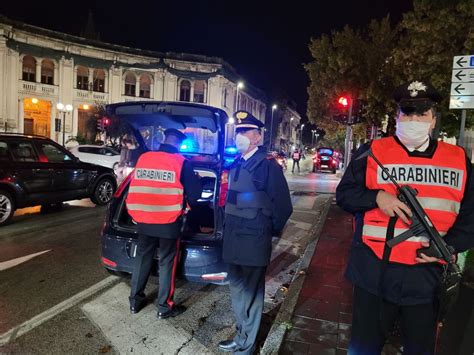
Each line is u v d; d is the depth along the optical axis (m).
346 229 7.64
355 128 21.42
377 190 2.02
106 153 18.17
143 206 3.75
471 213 1.94
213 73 41.59
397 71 13.56
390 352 3.14
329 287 4.57
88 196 9.43
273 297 4.68
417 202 1.91
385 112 15.81
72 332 3.62
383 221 2.03
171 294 3.97
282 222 3.14
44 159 8.28
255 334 3.21
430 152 2.01
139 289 4.01
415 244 1.95
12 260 5.55
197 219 5.55
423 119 1.99
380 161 2.07
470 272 4.20
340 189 2.19
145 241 3.90
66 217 8.41
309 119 24.77
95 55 37.97
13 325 3.73
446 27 9.62
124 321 3.86
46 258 5.66
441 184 1.94
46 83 35.94
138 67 39.81
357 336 2.14
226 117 5.72
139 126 6.46
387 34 17.06
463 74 5.45
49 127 36.72
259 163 3.11
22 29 33.94
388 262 2.00
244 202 3.10
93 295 4.44
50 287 4.64
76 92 37.31
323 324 3.67
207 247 4.17
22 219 8.12
